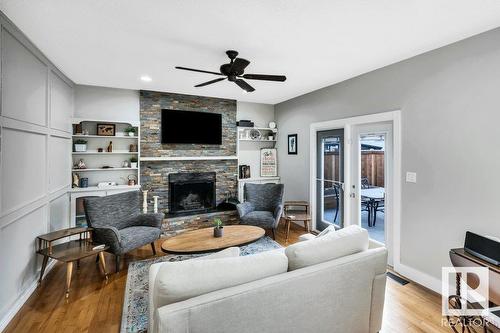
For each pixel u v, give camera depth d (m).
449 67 2.51
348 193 3.86
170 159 4.66
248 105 5.58
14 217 2.26
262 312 1.38
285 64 3.14
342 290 1.66
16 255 2.32
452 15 2.03
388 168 3.23
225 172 5.34
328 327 1.63
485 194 2.26
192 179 5.02
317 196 4.57
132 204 3.70
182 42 2.55
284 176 5.48
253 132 5.53
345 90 3.81
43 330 2.03
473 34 2.31
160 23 2.20
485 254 2.02
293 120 5.13
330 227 2.26
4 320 2.08
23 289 2.44
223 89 4.44
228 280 1.37
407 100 2.91
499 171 2.17
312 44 2.57
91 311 2.28
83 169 4.06
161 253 3.62
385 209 3.29
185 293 1.26
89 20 2.15
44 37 2.46
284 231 4.64
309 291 1.53
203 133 5.05
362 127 3.63
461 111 2.42
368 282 1.79
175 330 1.16
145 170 4.62
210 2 1.89
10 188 2.21
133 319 2.14
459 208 2.44
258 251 3.67
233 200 5.18
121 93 4.44
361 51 2.74
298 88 4.32
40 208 2.86
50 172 3.13
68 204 3.82
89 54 2.87
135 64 3.19
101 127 4.28
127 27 2.27
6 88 2.14
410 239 2.90
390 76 3.11
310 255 1.63
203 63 3.13
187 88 4.38
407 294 2.57
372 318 1.86
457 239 2.46
